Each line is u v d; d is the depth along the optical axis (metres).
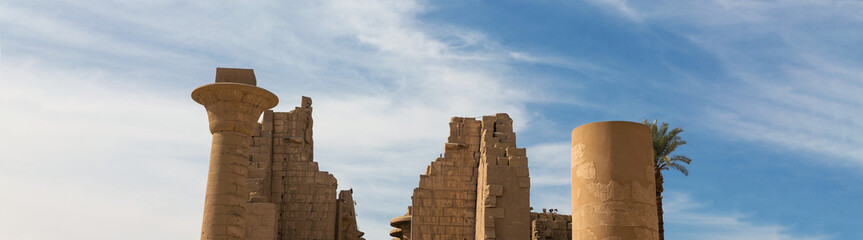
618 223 17.70
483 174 37.22
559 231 45.34
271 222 35.34
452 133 40.56
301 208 40.22
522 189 36.06
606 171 18.12
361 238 46.72
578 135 19.08
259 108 28.02
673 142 42.28
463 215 39.38
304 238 39.75
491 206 35.59
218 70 27.83
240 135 27.41
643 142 18.62
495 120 39.75
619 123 18.48
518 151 36.84
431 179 39.84
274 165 40.78
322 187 40.50
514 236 35.31
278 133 41.44
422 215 39.25
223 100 27.23
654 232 18.16
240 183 27.11
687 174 41.84
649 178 18.47
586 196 18.34
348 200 43.34
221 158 26.91
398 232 47.16
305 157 40.94
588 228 18.06
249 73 28.00
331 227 39.94
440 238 38.97
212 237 26.12
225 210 26.42
